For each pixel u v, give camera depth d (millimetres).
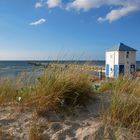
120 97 4805
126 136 3830
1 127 4094
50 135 3926
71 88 4953
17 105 4910
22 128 4098
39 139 3818
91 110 4715
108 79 6648
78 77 5227
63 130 3994
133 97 4855
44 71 5320
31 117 4418
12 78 5902
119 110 4395
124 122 4234
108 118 4289
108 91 5742
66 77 5082
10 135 3896
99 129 3973
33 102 4820
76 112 4609
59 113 4559
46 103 4633
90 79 5562
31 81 5512
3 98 5199
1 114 4586
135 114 4379
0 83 5637
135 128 4094
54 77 5086
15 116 4473
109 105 4820
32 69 5887
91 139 3791
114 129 3928
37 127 4105
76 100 4898
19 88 5586
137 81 6043
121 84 5652
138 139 3809
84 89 5051
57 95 4773
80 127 4098
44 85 4996
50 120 4340
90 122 4258
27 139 3830
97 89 5801
